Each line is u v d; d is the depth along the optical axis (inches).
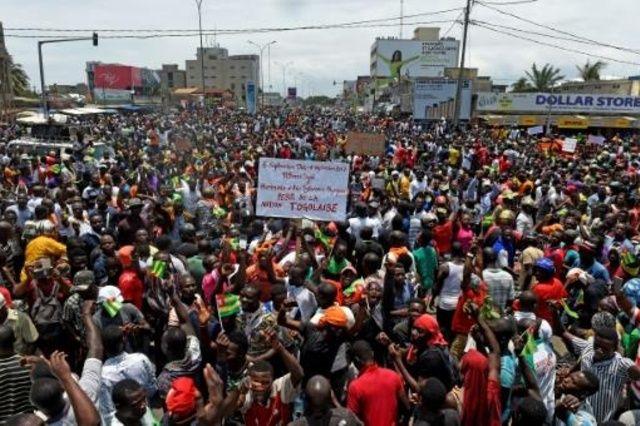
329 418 154.6
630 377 183.2
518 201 490.0
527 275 310.2
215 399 154.6
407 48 3427.7
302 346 206.4
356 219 382.3
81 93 4318.4
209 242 301.4
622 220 386.6
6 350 169.0
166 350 186.4
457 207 444.1
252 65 5433.1
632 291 256.4
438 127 1642.5
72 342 234.5
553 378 198.5
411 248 398.0
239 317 216.1
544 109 1879.9
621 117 1818.4
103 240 284.7
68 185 481.7
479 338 198.8
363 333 227.3
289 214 347.9
